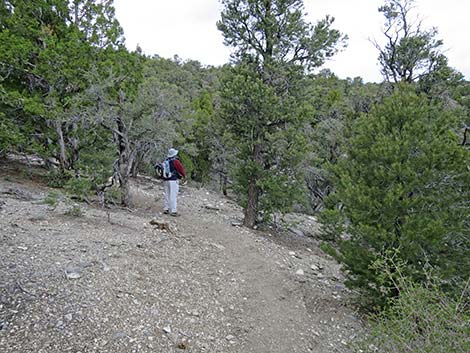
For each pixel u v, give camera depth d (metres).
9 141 12.30
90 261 6.11
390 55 16.67
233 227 11.55
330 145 18.23
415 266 6.31
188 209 13.41
